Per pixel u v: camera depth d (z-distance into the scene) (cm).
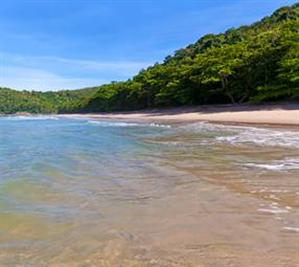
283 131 2744
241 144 1894
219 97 7238
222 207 758
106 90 12050
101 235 615
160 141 2206
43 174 1154
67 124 5312
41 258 526
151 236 606
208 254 528
